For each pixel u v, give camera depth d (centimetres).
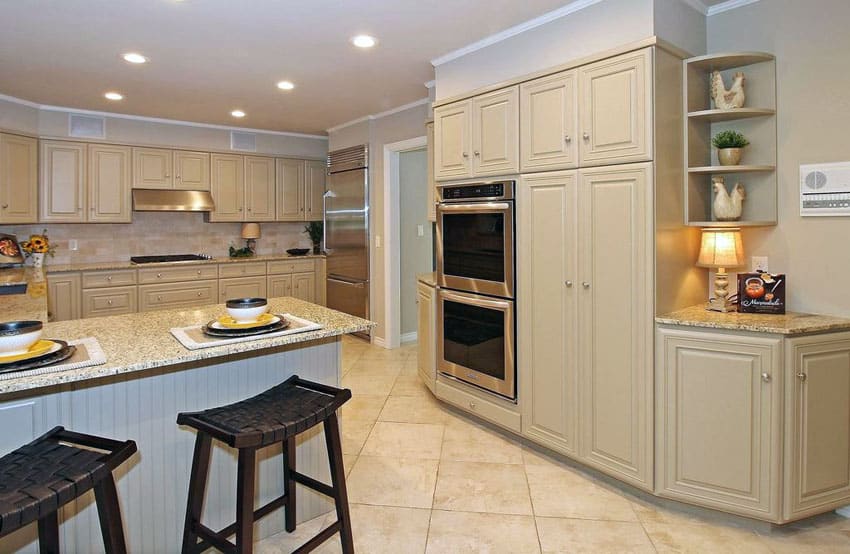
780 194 260
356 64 370
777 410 220
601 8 259
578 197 267
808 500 228
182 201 564
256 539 226
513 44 305
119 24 297
